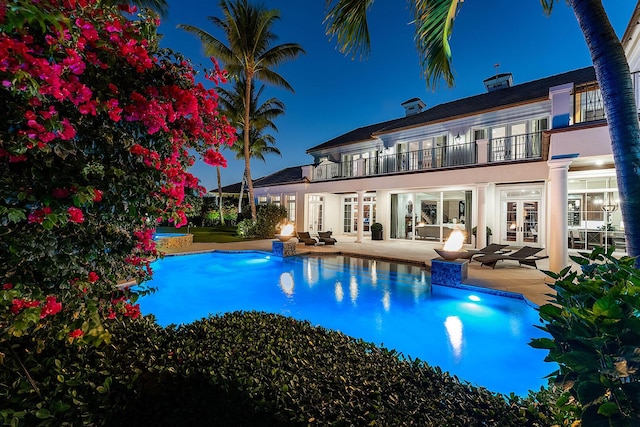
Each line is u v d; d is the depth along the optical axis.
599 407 1.20
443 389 2.24
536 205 12.27
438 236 15.22
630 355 1.18
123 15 2.17
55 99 1.62
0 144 1.38
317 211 20.53
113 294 2.24
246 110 18.05
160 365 2.23
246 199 32.84
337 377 2.22
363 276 9.38
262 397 1.92
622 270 1.60
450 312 6.37
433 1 4.29
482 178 11.48
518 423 1.87
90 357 2.24
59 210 1.56
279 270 10.48
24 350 2.05
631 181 2.42
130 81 2.01
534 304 5.68
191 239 14.71
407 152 14.98
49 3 1.49
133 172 2.04
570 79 12.76
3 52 1.25
